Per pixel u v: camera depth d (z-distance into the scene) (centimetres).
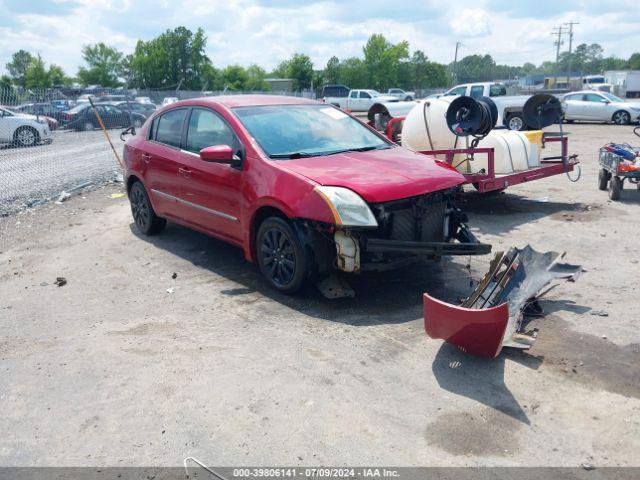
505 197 948
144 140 718
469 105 756
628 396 355
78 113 2302
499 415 341
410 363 403
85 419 354
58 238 775
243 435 332
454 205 555
